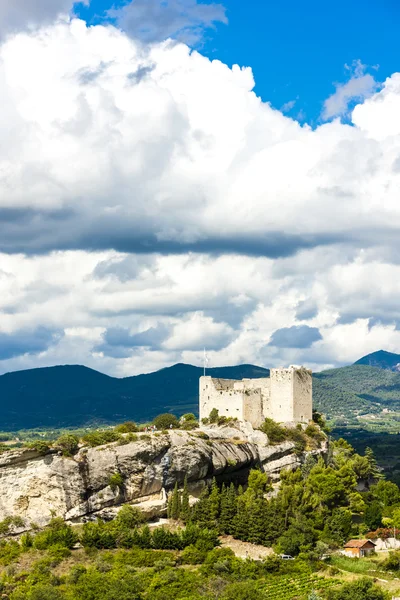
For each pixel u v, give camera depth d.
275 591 190.38
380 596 187.12
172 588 185.12
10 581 189.88
